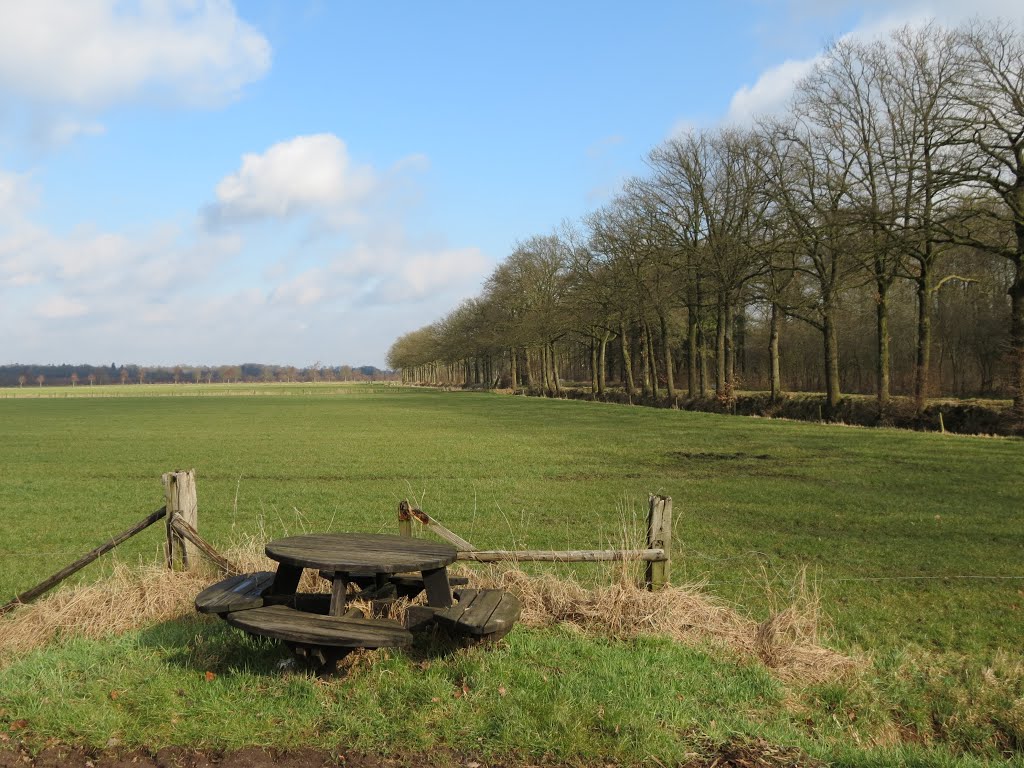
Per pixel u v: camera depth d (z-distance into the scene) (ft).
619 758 14.30
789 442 91.15
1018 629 26.21
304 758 14.40
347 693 16.46
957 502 51.24
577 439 104.88
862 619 27.12
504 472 72.18
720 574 33.63
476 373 437.99
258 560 26.07
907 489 56.80
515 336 258.37
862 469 67.56
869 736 16.72
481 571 24.71
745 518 47.19
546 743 14.51
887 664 21.24
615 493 58.65
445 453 89.71
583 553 22.70
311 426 139.74
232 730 15.02
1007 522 44.78
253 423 150.30
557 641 19.69
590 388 264.31
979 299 141.18
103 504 55.72
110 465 80.59
